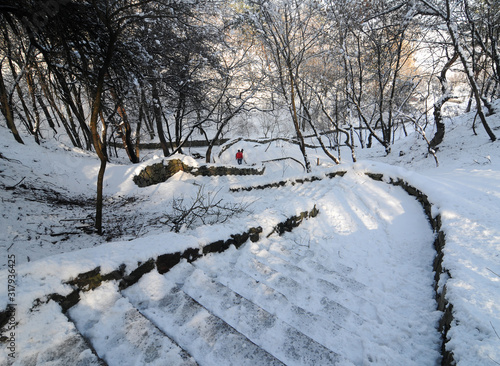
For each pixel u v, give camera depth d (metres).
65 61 5.82
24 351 1.87
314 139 25.08
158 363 1.89
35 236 4.94
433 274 3.75
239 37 12.90
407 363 2.18
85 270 2.60
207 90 12.40
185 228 5.09
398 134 27.67
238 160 19.28
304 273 3.63
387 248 4.77
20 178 7.91
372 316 2.92
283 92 11.88
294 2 10.84
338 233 5.53
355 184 7.19
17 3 4.21
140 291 2.80
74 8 4.71
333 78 15.34
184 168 11.77
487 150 8.94
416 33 10.95
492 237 3.49
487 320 2.18
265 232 4.84
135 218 7.27
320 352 2.15
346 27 12.01
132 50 5.91
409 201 5.95
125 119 10.02
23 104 15.21
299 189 8.70
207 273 3.36
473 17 10.40
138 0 5.99
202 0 6.53
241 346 2.10
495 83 13.12
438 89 14.89
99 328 2.23
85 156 13.42
